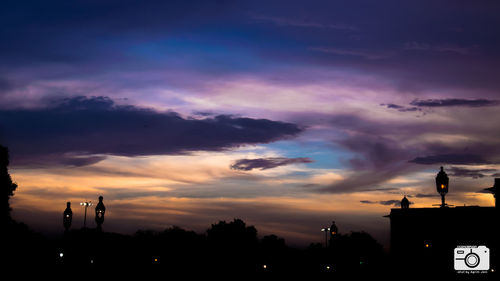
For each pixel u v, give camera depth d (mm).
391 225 36594
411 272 32188
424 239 31328
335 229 55781
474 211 29969
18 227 52188
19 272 44438
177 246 98500
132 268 73500
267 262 102000
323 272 63875
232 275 91688
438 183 22750
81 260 36656
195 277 81812
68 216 35781
